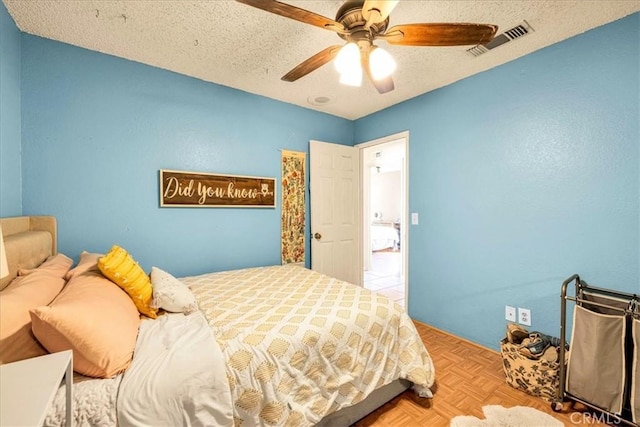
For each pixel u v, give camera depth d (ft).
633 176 5.42
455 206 8.43
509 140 7.18
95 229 6.88
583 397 5.06
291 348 4.28
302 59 7.16
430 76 8.01
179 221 8.05
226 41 6.38
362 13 3.92
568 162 6.23
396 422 5.03
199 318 4.99
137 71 7.33
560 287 6.40
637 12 5.33
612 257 5.69
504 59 7.08
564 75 6.24
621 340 4.73
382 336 5.31
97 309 3.67
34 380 2.53
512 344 6.12
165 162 7.79
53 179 6.38
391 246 24.98
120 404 3.13
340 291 6.46
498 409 5.31
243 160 9.18
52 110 6.35
